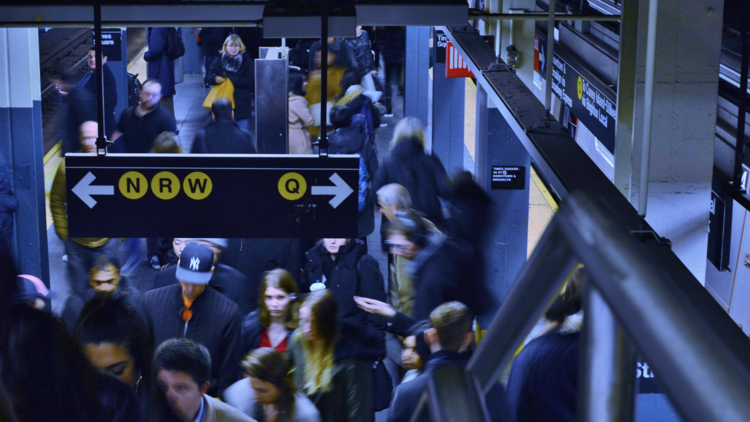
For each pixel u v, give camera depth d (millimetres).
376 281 5375
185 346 4215
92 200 4434
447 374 839
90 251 7047
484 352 894
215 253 5641
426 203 6730
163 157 4406
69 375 3535
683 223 4348
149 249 8352
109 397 3625
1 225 7531
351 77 10766
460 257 5043
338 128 8695
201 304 4953
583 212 703
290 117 9625
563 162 2387
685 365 453
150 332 4492
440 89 11133
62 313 5309
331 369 4492
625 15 4812
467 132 14195
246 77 11320
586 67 8078
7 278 3791
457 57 9125
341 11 4301
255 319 5105
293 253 5938
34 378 3477
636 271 567
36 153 7793
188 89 16672
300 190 4426
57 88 13086
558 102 10156
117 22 4578
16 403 3453
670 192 4332
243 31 14484
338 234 4453
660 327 495
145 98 8188
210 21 4645
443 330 3957
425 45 12859
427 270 5012
